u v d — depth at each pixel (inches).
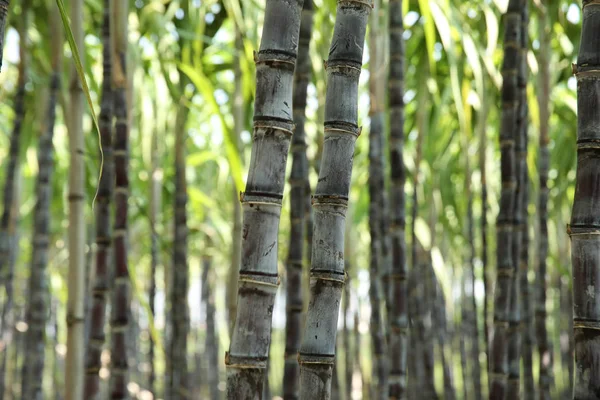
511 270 111.0
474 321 180.9
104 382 299.9
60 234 279.4
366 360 336.2
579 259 61.0
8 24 160.9
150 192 170.7
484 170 139.3
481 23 157.6
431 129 195.5
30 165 238.4
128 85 134.6
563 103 184.4
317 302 63.1
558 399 237.5
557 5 145.9
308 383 62.3
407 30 175.6
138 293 111.5
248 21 138.8
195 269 410.9
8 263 212.5
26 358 201.6
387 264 141.5
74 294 119.9
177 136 166.4
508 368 120.1
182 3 165.8
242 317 58.3
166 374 173.2
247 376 57.6
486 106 140.2
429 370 180.9
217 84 199.9
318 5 135.3
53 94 149.8
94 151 183.8
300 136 113.1
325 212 63.9
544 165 146.3
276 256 59.5
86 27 172.4
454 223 270.5
